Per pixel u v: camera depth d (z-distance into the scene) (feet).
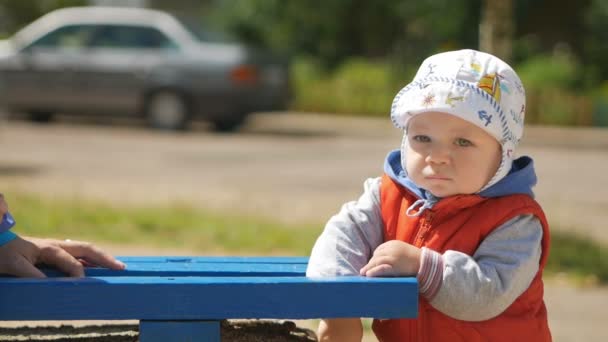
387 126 104.22
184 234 37.14
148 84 84.07
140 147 73.20
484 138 11.96
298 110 119.85
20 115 93.86
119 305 10.77
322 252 12.48
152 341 10.93
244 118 86.53
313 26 155.43
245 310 10.89
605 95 116.67
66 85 86.58
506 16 48.83
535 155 77.15
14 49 88.89
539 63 127.24
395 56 130.72
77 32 87.61
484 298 11.57
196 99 82.89
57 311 10.73
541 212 12.23
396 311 11.02
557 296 31.68
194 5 194.59
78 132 83.97
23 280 10.82
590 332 26.53
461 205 12.17
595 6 141.59
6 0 163.32
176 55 83.46
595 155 78.33
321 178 57.98
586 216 46.73
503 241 11.90
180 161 64.85
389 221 12.71
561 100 111.34
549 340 12.64
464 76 12.07
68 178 53.93
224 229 38.22
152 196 47.78
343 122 108.47
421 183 12.16
